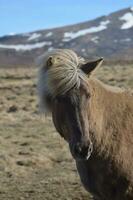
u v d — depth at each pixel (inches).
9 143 941.8
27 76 2933.1
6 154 821.2
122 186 359.9
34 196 608.1
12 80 2716.5
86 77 350.6
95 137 356.8
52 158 807.1
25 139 981.8
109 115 366.9
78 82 343.3
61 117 351.6
